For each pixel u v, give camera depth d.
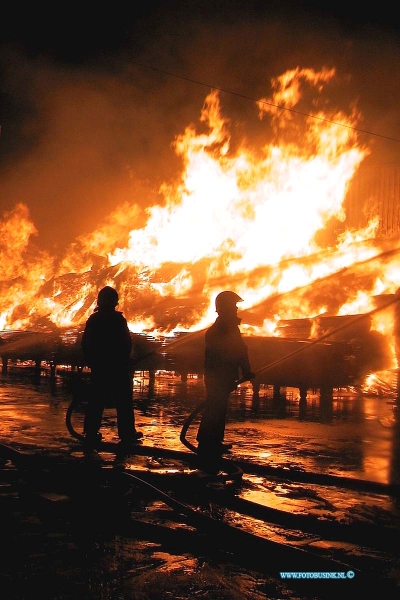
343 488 6.68
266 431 10.06
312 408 13.31
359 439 9.55
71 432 8.49
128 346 8.62
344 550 4.86
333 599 3.99
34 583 4.09
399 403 13.12
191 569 4.40
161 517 5.51
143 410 12.12
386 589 4.00
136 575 4.27
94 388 8.41
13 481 6.46
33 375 19.02
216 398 7.36
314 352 14.08
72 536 5.00
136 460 7.84
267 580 4.24
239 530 4.79
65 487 6.13
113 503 5.72
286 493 6.42
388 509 5.92
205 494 6.23
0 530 5.11
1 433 9.19
